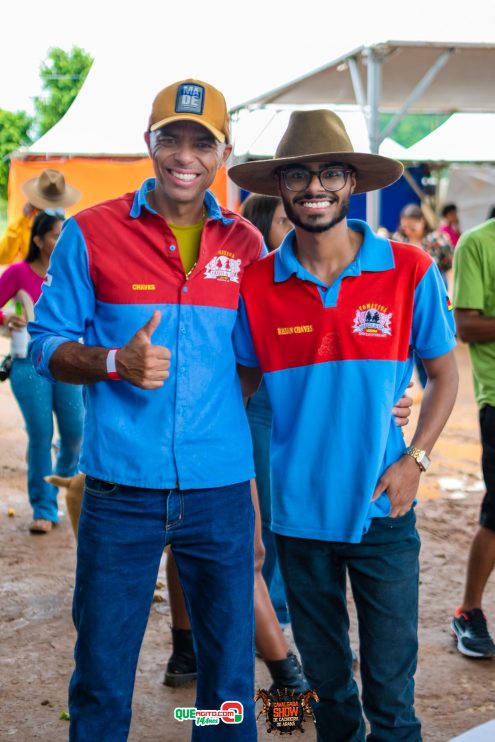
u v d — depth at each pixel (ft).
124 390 9.06
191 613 9.66
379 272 9.32
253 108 42.24
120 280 9.05
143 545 9.18
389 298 9.30
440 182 68.54
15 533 20.17
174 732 11.94
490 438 14.05
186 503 9.19
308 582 9.77
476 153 56.18
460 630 14.29
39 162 49.55
